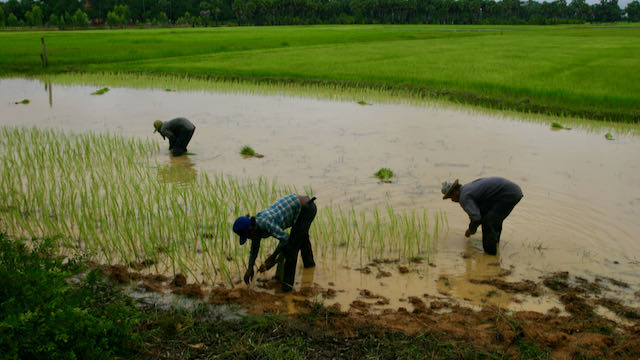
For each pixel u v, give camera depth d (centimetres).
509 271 584
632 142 1212
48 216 691
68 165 953
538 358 409
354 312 492
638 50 3691
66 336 359
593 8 18900
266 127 1341
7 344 353
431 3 16112
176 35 6131
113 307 421
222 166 988
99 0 14862
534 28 10138
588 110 1561
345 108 1641
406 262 606
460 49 3944
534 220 727
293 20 14688
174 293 521
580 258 612
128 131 1280
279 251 536
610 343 432
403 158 1052
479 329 458
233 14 15988
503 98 1750
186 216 690
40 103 1688
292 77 2273
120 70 2552
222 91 1992
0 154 1016
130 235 602
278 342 438
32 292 394
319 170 962
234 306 499
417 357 413
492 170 971
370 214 748
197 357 417
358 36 5825
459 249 642
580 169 980
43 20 13900
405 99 1819
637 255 618
